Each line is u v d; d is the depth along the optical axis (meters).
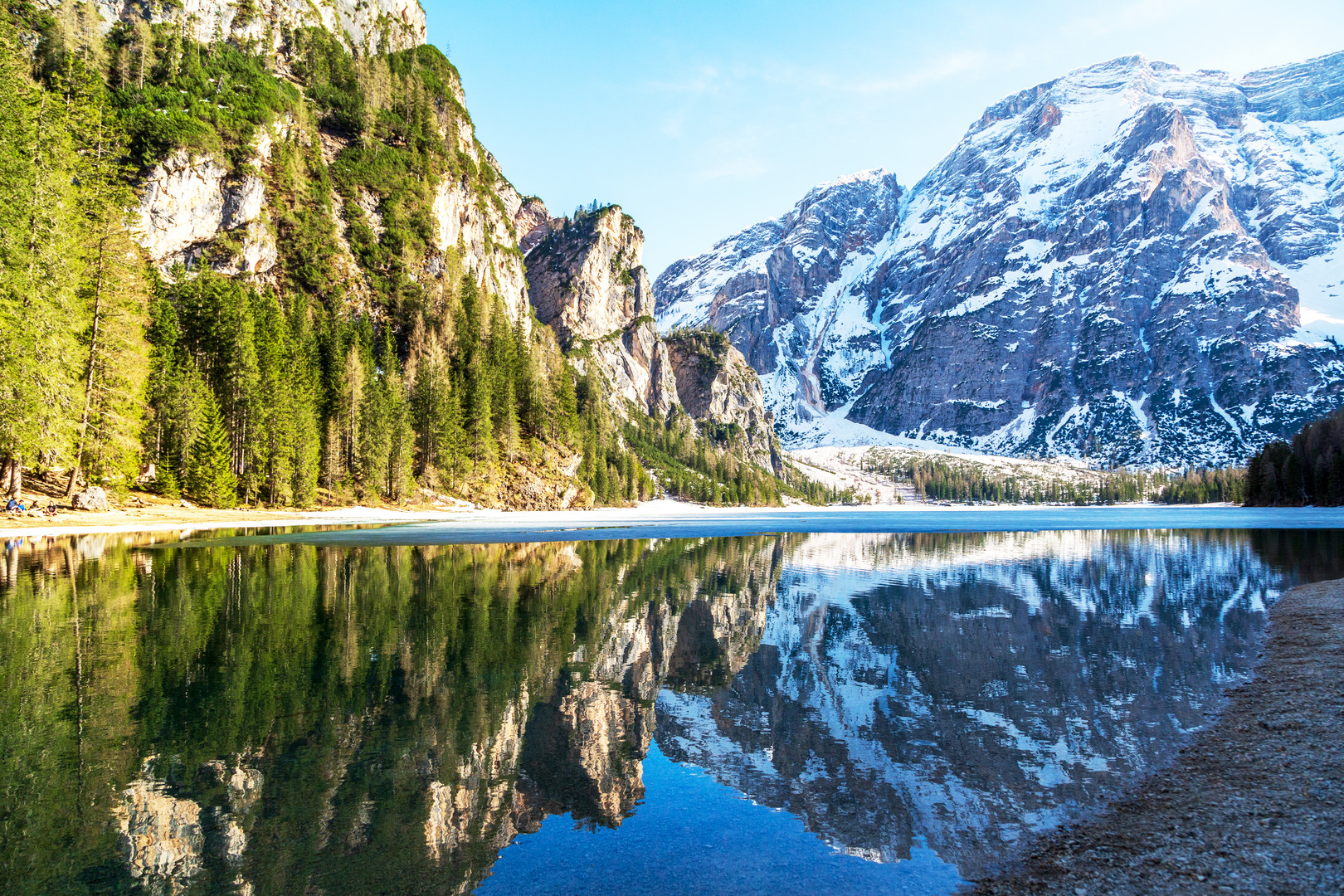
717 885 6.95
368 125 152.62
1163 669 16.05
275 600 22.91
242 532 51.62
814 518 129.25
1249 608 24.34
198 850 7.57
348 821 8.41
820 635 20.20
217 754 10.34
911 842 7.91
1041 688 14.59
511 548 46.12
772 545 54.44
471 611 22.20
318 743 10.91
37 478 51.88
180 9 135.25
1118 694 13.93
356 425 88.56
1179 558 43.44
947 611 24.09
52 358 43.03
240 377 71.88
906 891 6.75
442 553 40.59
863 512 187.00
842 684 15.09
